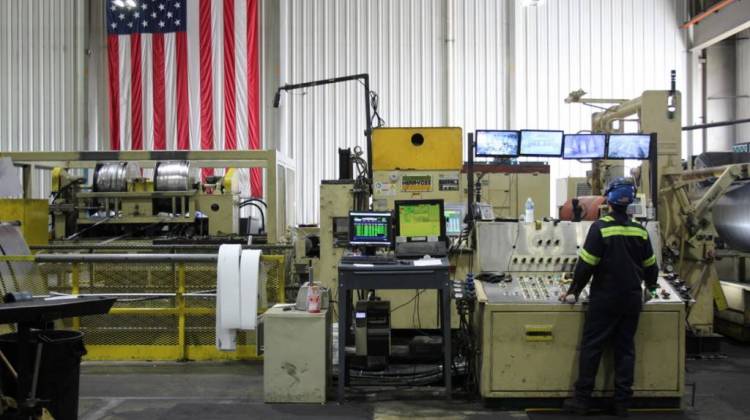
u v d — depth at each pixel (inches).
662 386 163.6
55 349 134.1
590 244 154.9
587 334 158.1
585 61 437.4
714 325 269.1
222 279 194.5
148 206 276.5
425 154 239.8
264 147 439.8
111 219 274.8
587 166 428.1
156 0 440.5
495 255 179.9
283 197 296.8
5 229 214.7
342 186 240.8
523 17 439.2
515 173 297.9
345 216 240.4
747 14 380.8
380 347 191.0
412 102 438.6
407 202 178.9
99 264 231.1
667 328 163.8
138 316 217.8
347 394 175.6
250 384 188.4
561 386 163.6
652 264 157.8
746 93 421.4
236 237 269.9
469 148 192.1
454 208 229.5
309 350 169.8
